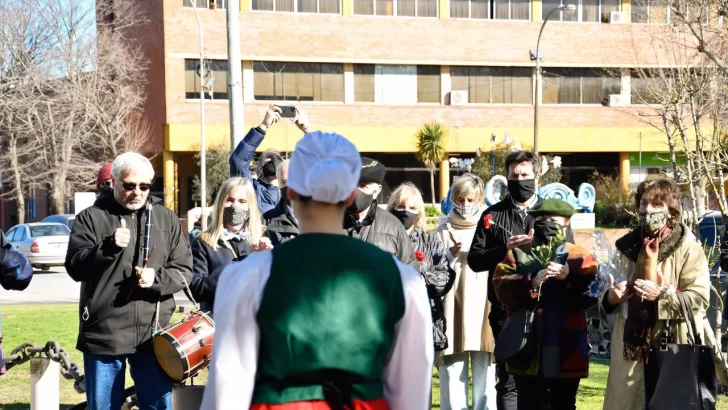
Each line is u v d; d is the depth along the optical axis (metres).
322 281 2.85
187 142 43.03
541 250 5.26
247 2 43.78
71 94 41.88
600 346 11.08
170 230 5.51
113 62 42.88
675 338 4.98
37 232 28.03
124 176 5.28
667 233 5.05
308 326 2.79
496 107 46.78
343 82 45.12
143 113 44.47
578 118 47.25
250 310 2.85
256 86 43.94
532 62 46.78
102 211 5.39
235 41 10.82
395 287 2.93
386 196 46.59
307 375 2.80
